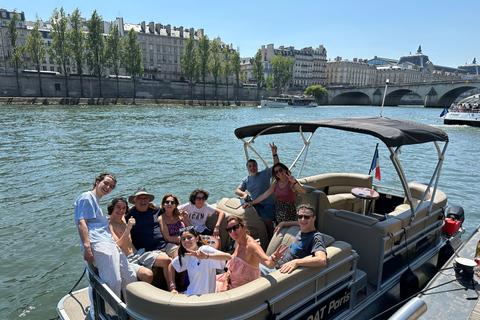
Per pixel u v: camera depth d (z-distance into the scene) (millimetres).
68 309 3848
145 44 96188
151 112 55438
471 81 83812
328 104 115938
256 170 5480
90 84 71625
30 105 58500
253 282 2891
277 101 92750
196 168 16297
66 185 12797
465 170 17453
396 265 4605
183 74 103562
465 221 10219
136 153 20031
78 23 67750
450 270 4773
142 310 2662
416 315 2332
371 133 4098
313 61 146500
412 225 4676
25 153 18875
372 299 4082
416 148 24828
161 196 11844
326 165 18344
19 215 9617
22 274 6547
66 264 6961
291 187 4746
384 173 16625
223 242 5000
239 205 5125
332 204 6172
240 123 40812
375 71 166875
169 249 4211
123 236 3902
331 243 3652
